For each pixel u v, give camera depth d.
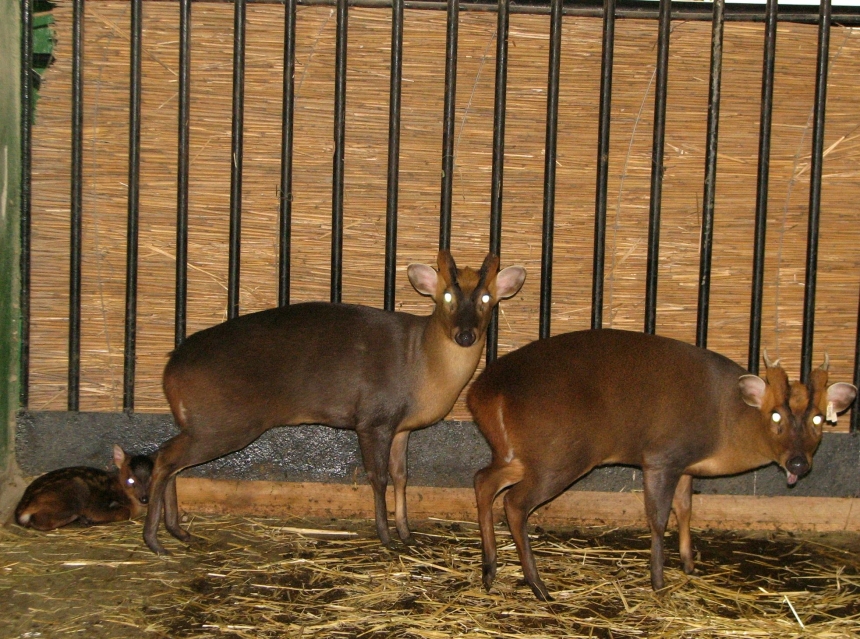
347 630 4.12
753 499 4.75
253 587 4.30
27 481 4.71
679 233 4.74
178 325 4.70
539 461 4.27
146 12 4.67
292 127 4.68
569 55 4.70
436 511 4.75
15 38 4.63
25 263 4.69
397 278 4.74
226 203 4.71
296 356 4.46
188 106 4.66
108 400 4.75
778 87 4.71
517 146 4.71
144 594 4.25
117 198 4.71
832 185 4.73
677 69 4.70
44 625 4.11
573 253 4.74
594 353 4.32
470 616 4.19
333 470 4.75
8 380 4.66
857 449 4.72
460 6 4.66
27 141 4.66
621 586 4.36
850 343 4.76
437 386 4.51
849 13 4.69
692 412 4.33
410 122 4.71
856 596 4.34
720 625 4.18
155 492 4.43
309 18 4.68
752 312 4.71
